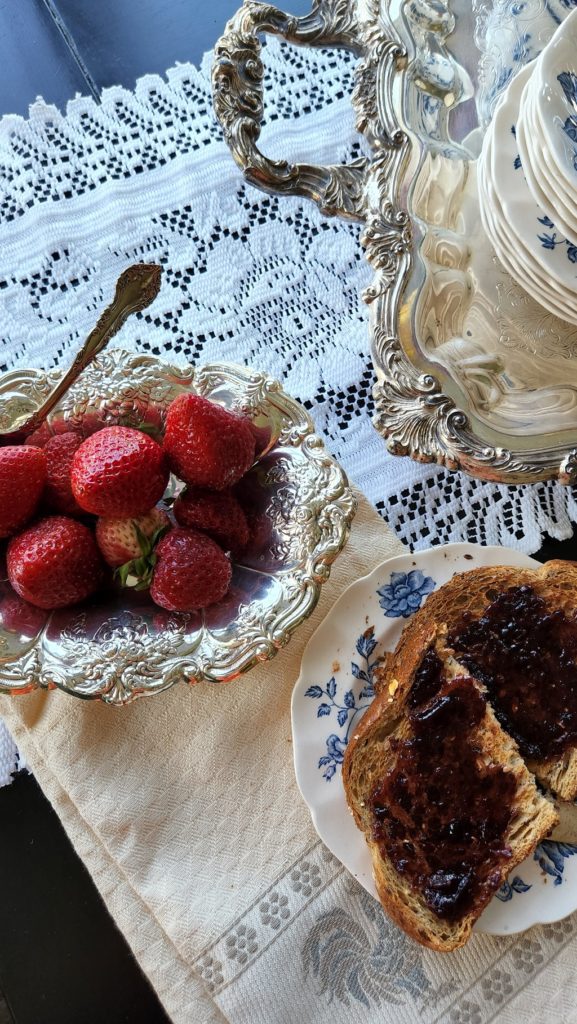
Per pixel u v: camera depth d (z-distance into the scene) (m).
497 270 0.49
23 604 0.49
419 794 0.50
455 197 0.50
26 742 0.52
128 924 0.51
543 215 0.45
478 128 0.51
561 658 0.52
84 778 0.52
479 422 0.45
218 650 0.48
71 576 0.47
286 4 0.60
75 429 0.51
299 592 0.48
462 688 0.51
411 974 0.50
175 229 0.59
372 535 0.54
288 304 0.58
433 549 0.52
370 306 0.46
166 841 0.51
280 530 0.50
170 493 0.52
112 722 0.52
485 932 0.49
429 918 0.49
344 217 0.48
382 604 0.52
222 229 0.59
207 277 0.58
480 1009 0.50
